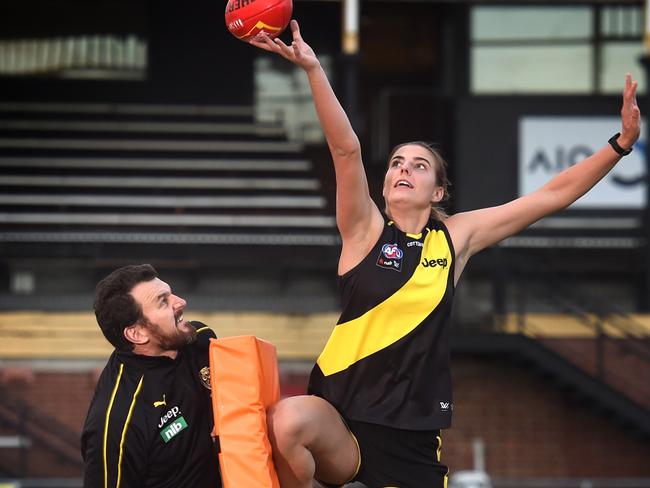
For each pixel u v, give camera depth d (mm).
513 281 59531
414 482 15414
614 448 57000
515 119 60594
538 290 59750
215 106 66250
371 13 66562
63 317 56250
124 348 15914
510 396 57219
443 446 56938
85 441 15836
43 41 66500
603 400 54219
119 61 66625
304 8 66375
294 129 66062
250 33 14445
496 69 60969
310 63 14195
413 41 68375
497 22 61062
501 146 60594
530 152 60531
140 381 15797
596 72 60750
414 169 15586
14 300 56438
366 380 15203
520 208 16094
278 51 14094
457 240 15719
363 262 15133
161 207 62375
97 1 66750
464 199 60438
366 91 68750
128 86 66438
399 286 15070
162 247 60062
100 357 56094
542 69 60844
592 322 57969
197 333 16547
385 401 15188
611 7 60688
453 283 15547
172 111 65938
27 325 56062
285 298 58469
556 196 16141
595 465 56906
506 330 55688
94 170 63750
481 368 57375
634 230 59969
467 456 56938
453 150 61219
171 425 15781
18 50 66438
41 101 65875
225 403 15031
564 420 57156
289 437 14703
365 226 15203
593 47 60688
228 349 15344
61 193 62812
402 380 15211
